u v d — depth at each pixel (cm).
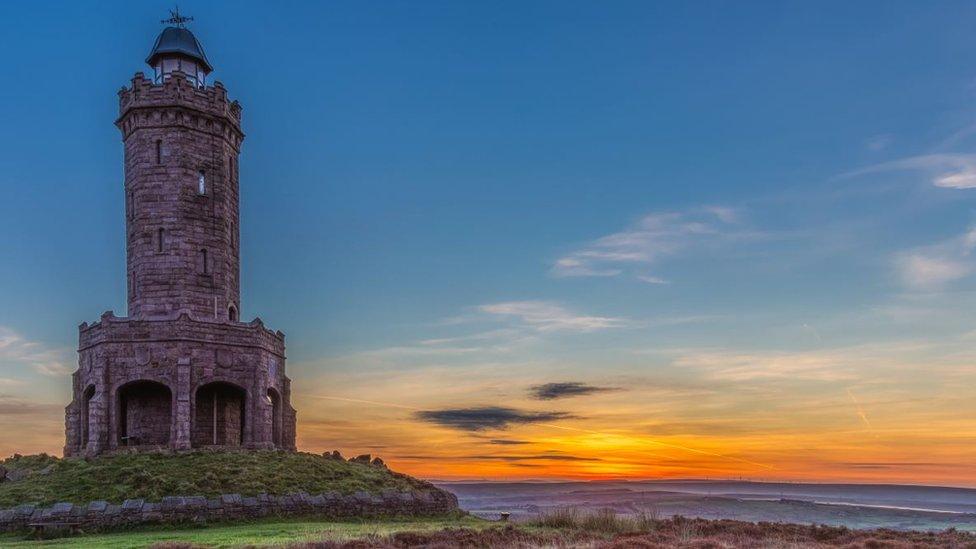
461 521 4375
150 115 5734
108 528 3778
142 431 5369
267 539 3162
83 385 5438
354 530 3534
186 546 2834
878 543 3059
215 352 5375
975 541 3212
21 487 4281
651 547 2798
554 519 3700
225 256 5831
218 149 5894
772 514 8644
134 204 5716
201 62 6203
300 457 5088
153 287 5562
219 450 5050
